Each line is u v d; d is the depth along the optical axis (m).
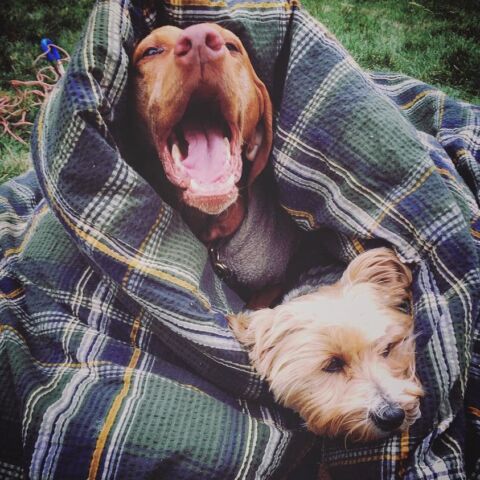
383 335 0.35
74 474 0.30
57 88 0.37
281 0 0.38
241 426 0.32
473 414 0.35
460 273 0.34
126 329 0.37
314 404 0.35
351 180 0.37
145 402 0.32
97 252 0.33
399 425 0.32
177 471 0.30
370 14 0.98
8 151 0.65
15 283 0.42
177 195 0.40
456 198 0.39
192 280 0.34
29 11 0.95
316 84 0.38
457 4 1.03
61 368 0.35
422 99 0.53
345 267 0.41
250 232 0.42
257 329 0.36
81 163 0.33
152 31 0.38
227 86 0.35
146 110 0.37
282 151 0.39
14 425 0.35
